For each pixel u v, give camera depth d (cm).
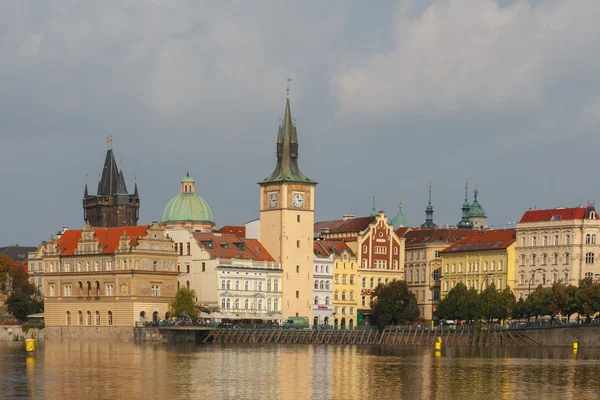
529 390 19075
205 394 18025
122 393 18000
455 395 18375
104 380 19688
